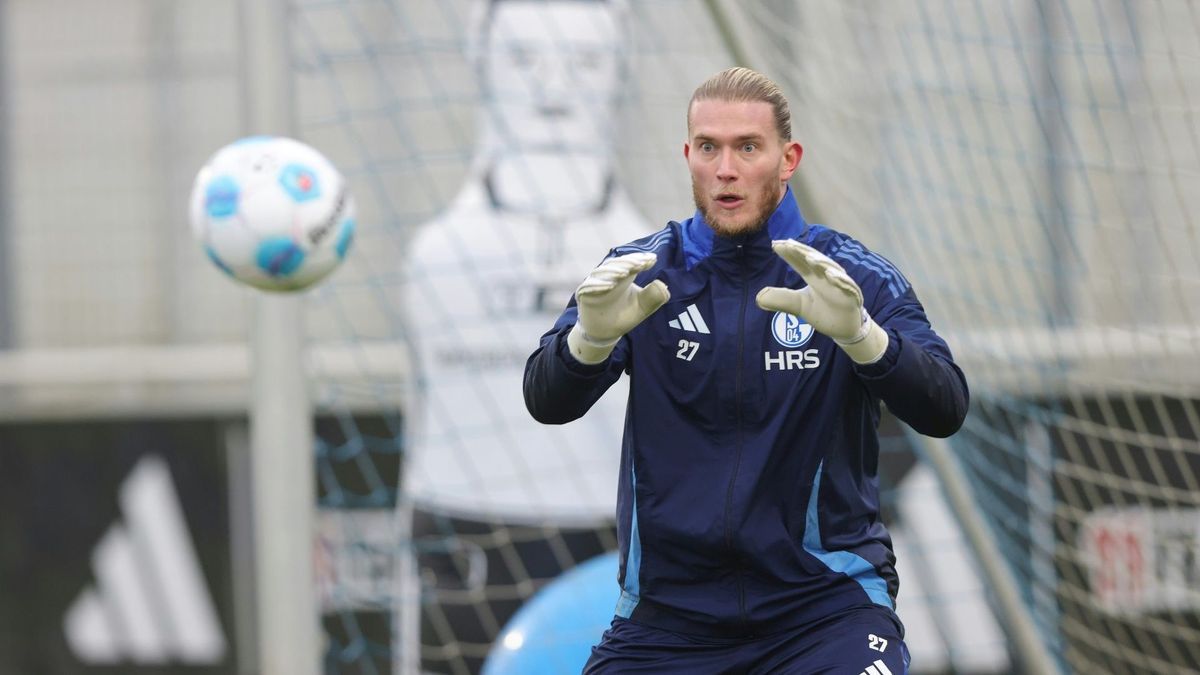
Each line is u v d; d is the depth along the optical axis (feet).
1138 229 75.51
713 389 34.65
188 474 99.76
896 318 34.68
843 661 33.71
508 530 71.10
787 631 34.91
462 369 71.15
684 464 34.99
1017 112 76.23
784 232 35.50
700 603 35.12
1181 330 68.39
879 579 35.55
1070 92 75.97
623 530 36.19
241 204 47.24
